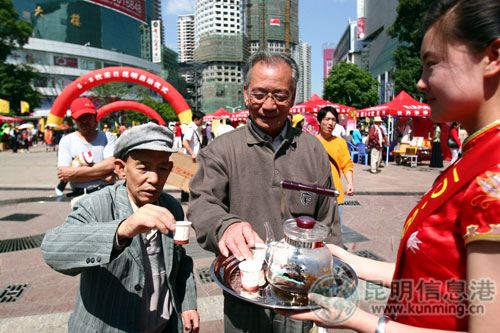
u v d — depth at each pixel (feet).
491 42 2.40
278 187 5.46
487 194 2.28
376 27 210.59
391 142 49.49
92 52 217.56
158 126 4.66
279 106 5.31
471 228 2.36
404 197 23.80
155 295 4.95
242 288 3.96
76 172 9.24
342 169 13.60
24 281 11.23
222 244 4.20
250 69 5.49
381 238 15.23
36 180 31.45
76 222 4.39
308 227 3.73
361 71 127.34
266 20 465.47
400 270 3.10
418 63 78.48
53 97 201.16
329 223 5.73
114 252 4.04
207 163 5.56
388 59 167.63
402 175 34.06
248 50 417.69
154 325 4.95
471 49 2.48
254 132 5.57
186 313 5.40
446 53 2.60
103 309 4.43
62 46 203.10
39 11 205.16
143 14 278.67
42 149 78.74
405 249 2.96
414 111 39.42
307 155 5.70
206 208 4.99
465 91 2.56
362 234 15.76
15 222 17.93
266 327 5.37
